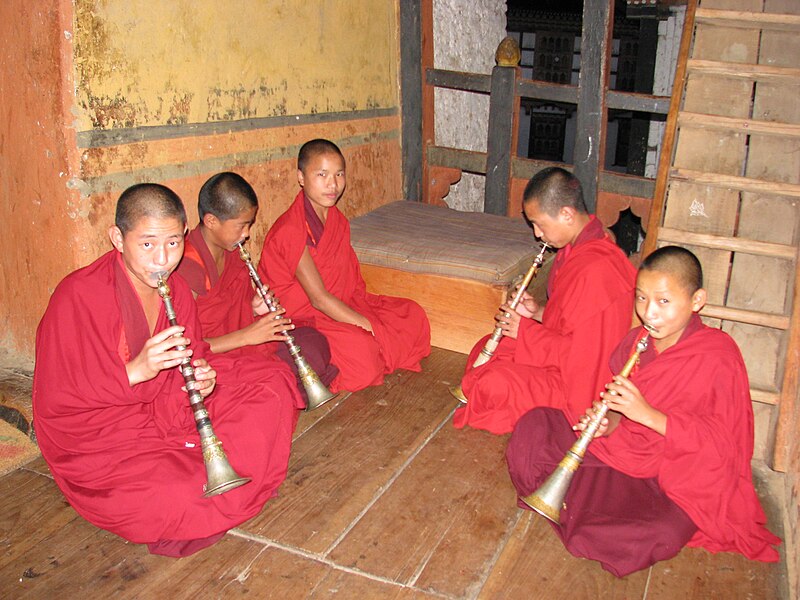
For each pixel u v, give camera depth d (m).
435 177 5.31
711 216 3.49
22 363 3.50
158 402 2.54
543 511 2.41
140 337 2.37
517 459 2.66
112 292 2.32
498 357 3.34
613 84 16.94
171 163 3.40
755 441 3.05
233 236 2.99
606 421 2.46
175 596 2.20
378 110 4.88
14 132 3.11
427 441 3.10
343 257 3.63
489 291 3.78
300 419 3.25
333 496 2.70
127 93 3.14
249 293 3.34
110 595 2.20
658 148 7.07
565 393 2.90
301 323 3.53
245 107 3.79
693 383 2.37
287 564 2.35
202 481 2.36
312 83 4.25
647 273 2.31
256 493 2.51
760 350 3.19
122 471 2.35
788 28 3.76
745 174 3.56
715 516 2.37
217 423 2.53
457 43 6.08
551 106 18.67
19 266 3.35
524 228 4.42
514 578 2.31
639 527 2.32
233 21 3.62
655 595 2.26
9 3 2.93
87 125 2.99
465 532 2.52
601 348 2.81
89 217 3.08
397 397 3.47
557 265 3.06
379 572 2.32
